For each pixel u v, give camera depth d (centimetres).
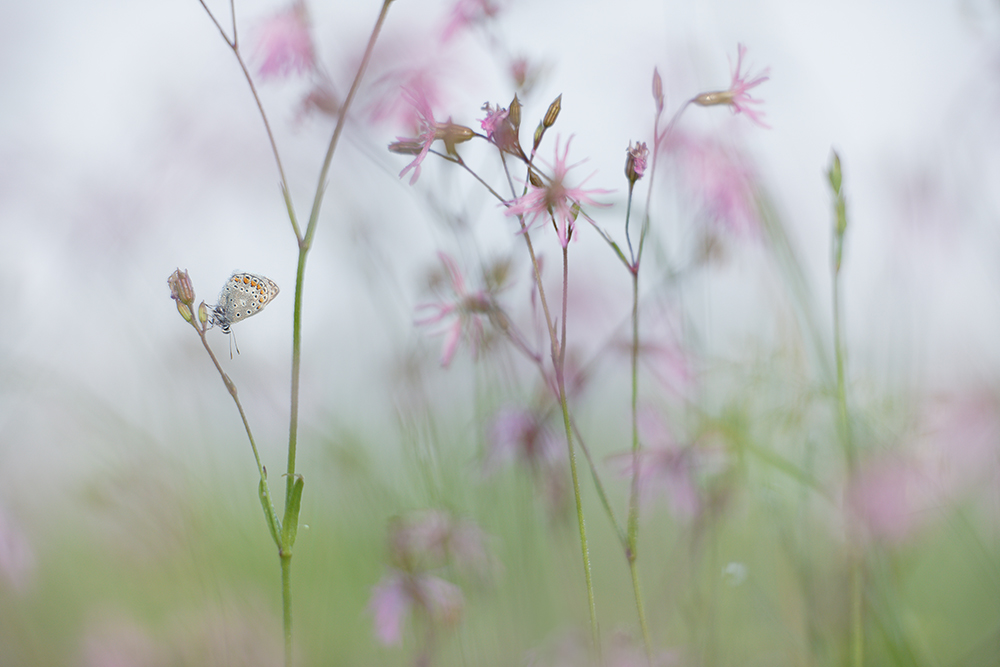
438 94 97
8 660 96
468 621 95
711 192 97
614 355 97
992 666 91
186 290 84
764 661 95
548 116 85
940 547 97
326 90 96
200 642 96
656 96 86
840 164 89
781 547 94
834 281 90
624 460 96
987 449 91
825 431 94
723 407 95
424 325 93
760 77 89
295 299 85
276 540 85
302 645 97
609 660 92
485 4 96
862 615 91
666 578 96
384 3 85
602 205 85
